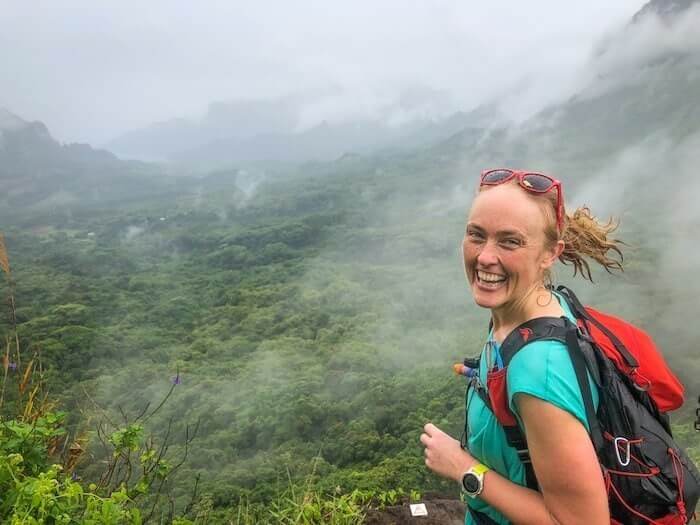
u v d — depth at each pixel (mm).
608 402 1146
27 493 1641
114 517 1705
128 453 2221
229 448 35375
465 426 1416
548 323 1195
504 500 1235
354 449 32406
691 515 1188
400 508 2760
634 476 1128
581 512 1078
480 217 1252
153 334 67562
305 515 2635
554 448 1090
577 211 1421
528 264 1227
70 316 70688
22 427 2031
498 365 1251
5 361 2473
